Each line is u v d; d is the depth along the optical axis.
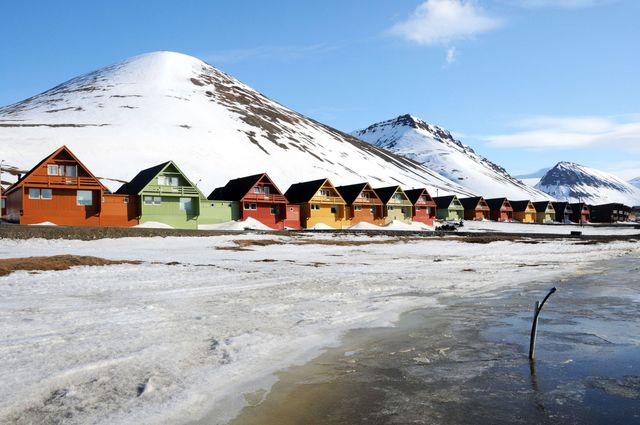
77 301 15.21
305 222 69.94
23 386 7.88
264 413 7.50
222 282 20.70
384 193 81.44
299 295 18.03
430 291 20.33
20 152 96.88
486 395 8.39
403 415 7.50
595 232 87.88
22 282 18.41
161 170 55.69
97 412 7.09
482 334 12.91
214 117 160.88
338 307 16.08
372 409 7.75
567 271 28.72
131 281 19.97
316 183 71.81
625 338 12.50
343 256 34.97
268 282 21.02
